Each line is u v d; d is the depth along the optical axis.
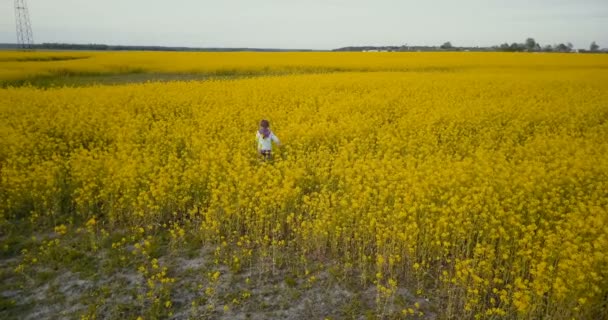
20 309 5.99
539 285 5.47
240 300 6.18
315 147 12.71
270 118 15.61
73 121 14.23
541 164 9.98
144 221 8.20
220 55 50.59
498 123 14.88
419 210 7.64
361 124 13.99
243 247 7.43
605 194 8.69
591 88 22.52
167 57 46.47
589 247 6.05
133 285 6.52
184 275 6.77
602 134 13.62
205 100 18.73
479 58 46.00
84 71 32.72
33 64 36.44
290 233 8.01
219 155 10.55
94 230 8.16
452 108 16.83
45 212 8.71
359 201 7.76
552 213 7.52
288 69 35.59
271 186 8.70
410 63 40.09
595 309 5.71
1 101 18.14
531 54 52.84
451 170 9.02
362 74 30.27
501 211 7.13
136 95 19.97
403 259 6.79
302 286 6.49
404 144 12.05
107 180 8.93
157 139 12.91
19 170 10.16
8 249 7.49
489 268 6.22
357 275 6.78
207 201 8.84
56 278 6.67
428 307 6.03
